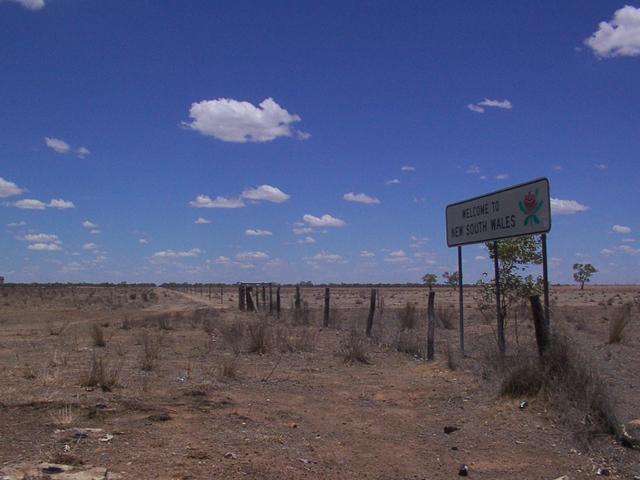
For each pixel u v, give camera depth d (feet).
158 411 28.68
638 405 31.32
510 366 33.60
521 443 25.81
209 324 73.87
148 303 178.19
